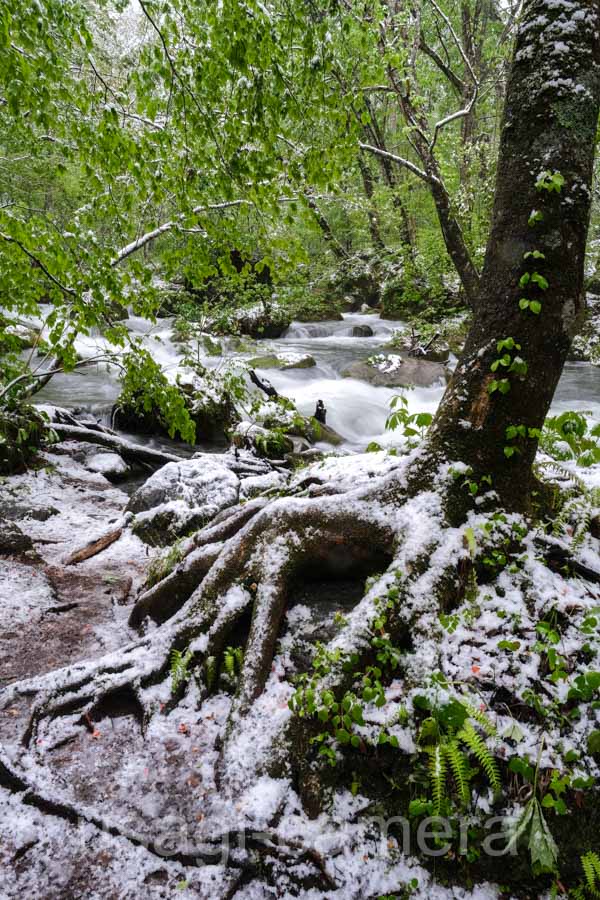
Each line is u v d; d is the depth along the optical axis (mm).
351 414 11180
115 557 4879
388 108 14398
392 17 8453
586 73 2602
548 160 2611
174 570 3529
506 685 2350
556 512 3121
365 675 2455
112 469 7441
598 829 2092
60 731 2656
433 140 8859
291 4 3008
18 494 6012
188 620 3059
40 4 2352
